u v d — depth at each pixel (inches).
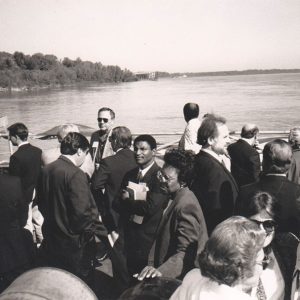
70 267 142.9
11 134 192.5
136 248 141.0
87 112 1945.1
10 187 151.1
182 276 103.0
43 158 200.4
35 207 212.1
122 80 7431.1
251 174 194.2
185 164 111.0
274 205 99.6
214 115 150.4
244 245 71.5
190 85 5723.4
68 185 137.9
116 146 171.3
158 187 134.1
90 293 101.4
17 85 4215.1
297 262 92.5
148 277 100.7
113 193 164.2
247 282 73.4
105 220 167.3
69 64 6269.7
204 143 145.9
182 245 105.0
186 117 221.6
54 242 143.2
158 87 5073.8
